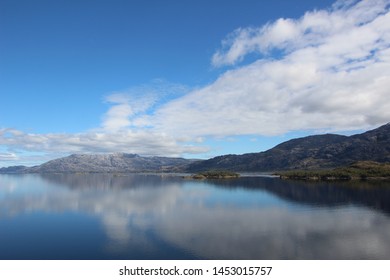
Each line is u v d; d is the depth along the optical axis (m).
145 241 69.62
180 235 74.50
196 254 60.66
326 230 78.56
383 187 176.38
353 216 96.00
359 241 68.81
